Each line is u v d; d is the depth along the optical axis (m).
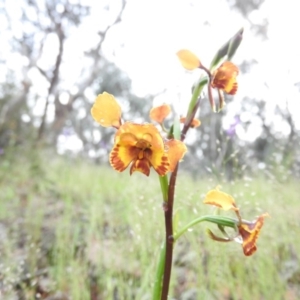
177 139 0.09
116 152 0.09
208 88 0.10
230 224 0.09
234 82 0.10
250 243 0.09
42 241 0.20
